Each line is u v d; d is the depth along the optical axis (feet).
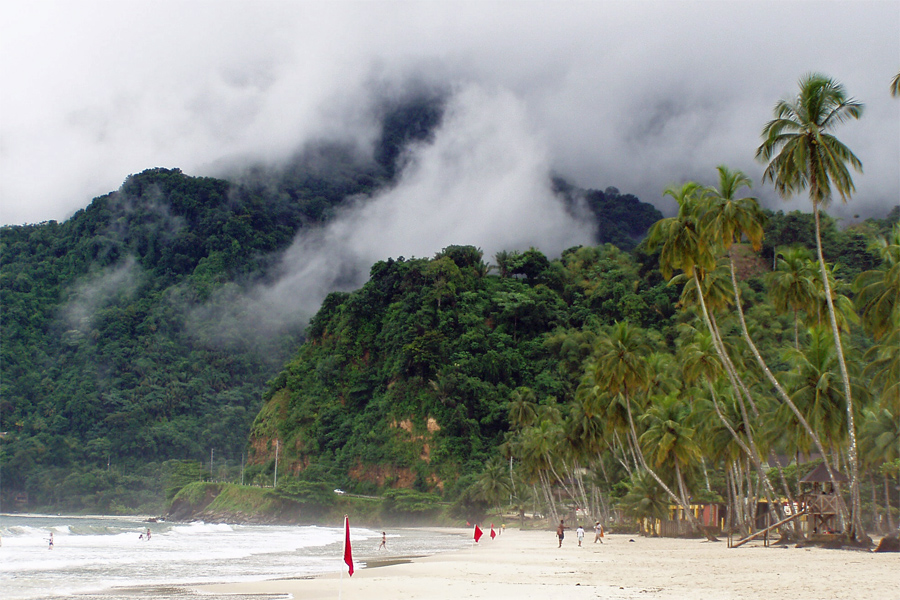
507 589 105.91
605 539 253.24
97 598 109.09
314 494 556.92
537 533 360.69
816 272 193.77
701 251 185.06
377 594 104.99
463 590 106.83
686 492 257.14
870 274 176.65
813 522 174.29
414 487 586.04
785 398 176.14
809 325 196.95
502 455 517.55
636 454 291.79
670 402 251.19
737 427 217.56
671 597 88.07
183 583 132.16
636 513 259.19
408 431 621.72
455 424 604.90
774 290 193.47
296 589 116.67
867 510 242.78
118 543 289.94
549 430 357.82
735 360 232.12
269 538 345.72
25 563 188.44
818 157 156.04
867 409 218.38
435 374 641.81
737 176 179.11
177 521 611.47
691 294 219.41
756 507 239.50
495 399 631.97
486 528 459.32
